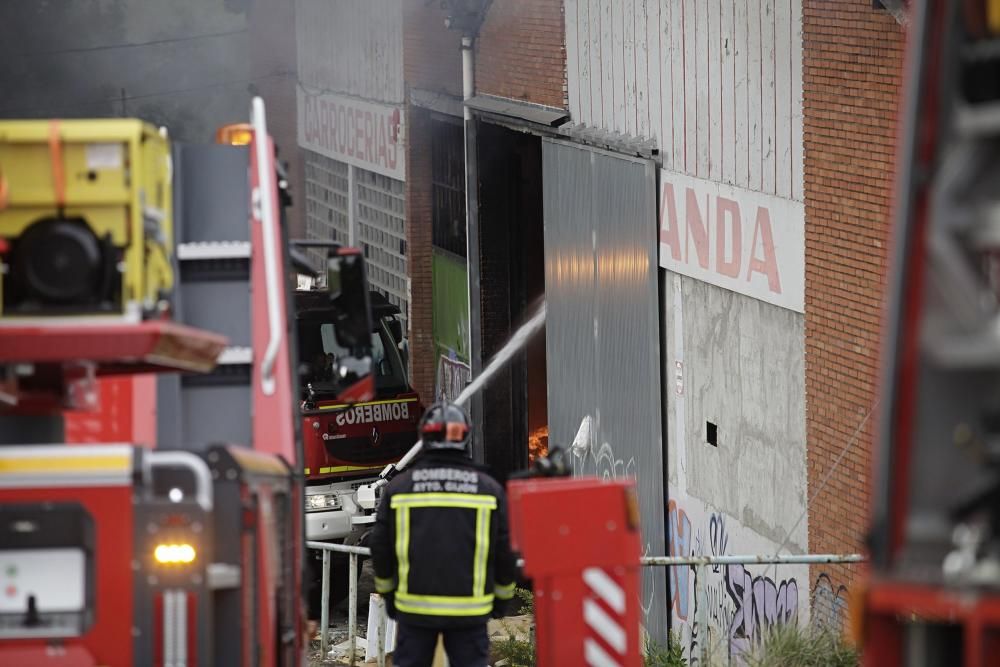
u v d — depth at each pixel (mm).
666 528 52906
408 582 27953
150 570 19875
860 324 38969
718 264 47438
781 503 43781
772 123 43469
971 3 16016
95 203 20969
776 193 43406
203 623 19859
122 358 21172
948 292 15578
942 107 15945
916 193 15852
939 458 15570
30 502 19875
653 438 53312
